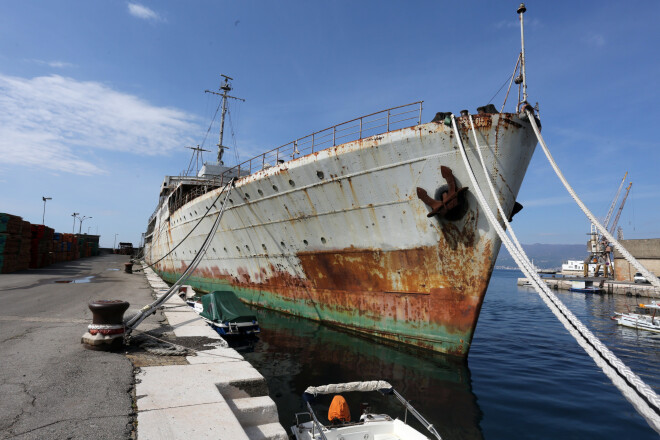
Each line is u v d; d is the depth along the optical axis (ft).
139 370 15.79
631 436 19.79
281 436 13.16
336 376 27.22
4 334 20.84
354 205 36.22
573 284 157.89
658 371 36.40
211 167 90.07
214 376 15.33
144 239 171.63
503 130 28.86
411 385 25.89
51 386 13.16
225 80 99.76
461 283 31.45
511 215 31.91
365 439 17.35
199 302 45.47
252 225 49.44
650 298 126.72
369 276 37.70
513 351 40.88
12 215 72.18
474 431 19.66
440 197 30.81
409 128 30.96
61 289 46.37
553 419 21.65
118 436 9.90
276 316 48.85
